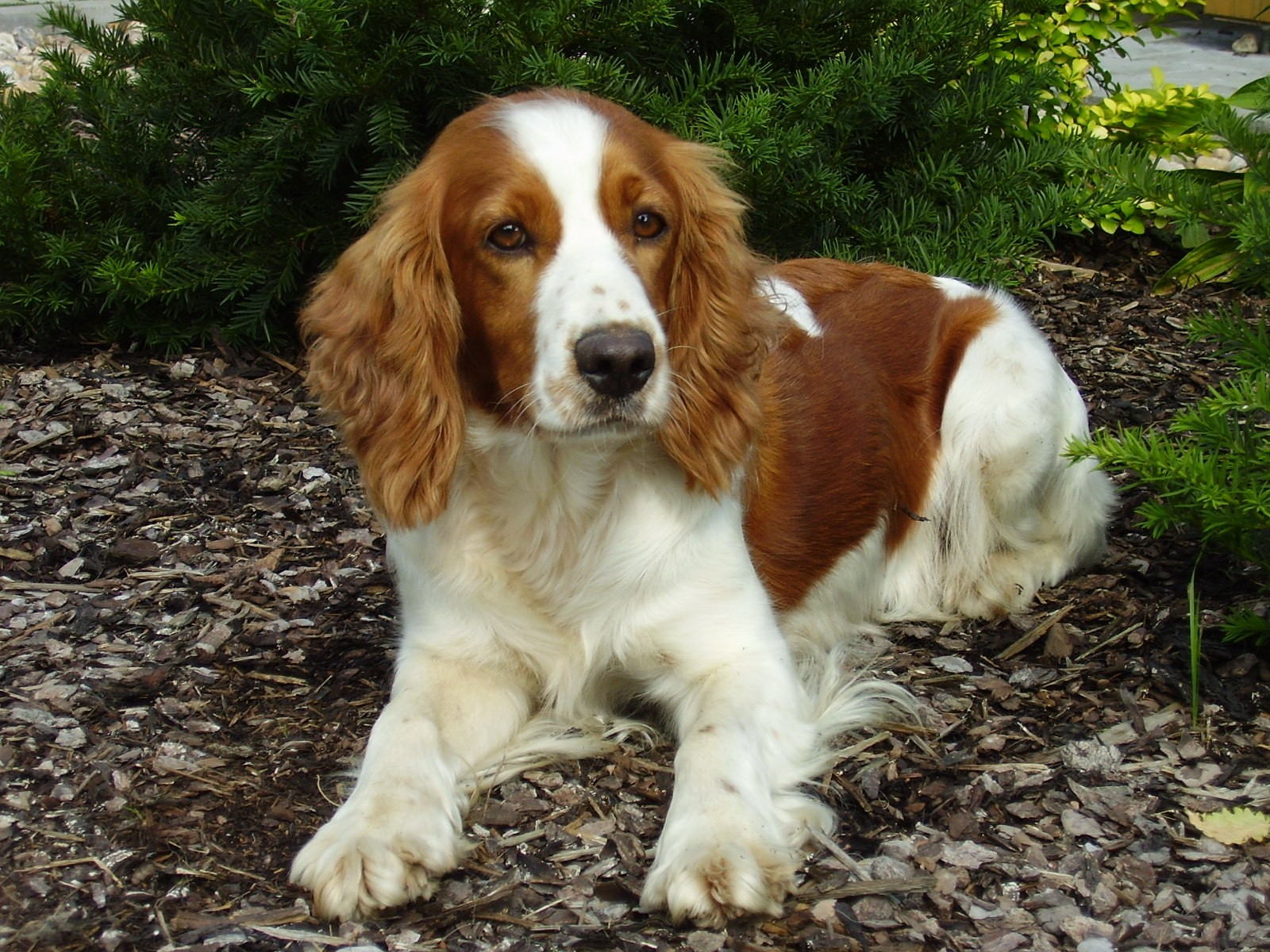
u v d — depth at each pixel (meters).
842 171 2.21
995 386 1.75
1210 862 1.42
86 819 1.45
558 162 1.45
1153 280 2.48
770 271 1.69
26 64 3.80
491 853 1.44
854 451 1.71
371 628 1.68
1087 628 1.68
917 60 2.15
